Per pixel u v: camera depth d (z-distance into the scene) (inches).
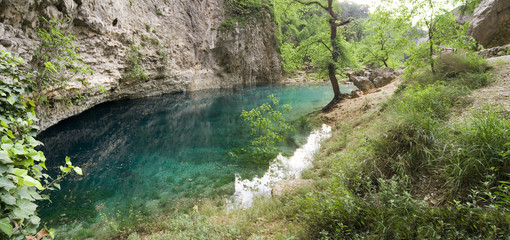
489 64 285.6
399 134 163.2
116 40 588.1
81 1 446.6
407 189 132.0
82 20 460.1
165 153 358.0
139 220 197.8
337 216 127.8
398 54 999.0
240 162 320.5
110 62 562.6
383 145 163.3
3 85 84.7
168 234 164.2
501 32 445.1
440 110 210.8
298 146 364.8
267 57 1427.2
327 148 313.3
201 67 1088.2
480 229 91.7
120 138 421.7
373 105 402.3
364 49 1111.6
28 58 317.4
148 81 765.9
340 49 582.2
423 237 96.5
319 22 626.5
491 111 144.7
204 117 592.1
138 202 227.5
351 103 523.5
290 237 131.3
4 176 48.9
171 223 181.9
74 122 458.9
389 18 303.3
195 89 1031.6
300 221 151.3
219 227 167.9
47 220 197.2
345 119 433.4
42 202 223.5
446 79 288.2
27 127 85.4
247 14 1311.5
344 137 313.3
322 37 592.1
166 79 849.5
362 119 356.8
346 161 195.2
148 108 657.0
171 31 886.4
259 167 301.3
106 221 196.4
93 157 334.3
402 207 113.1
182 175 285.6
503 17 437.7
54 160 313.1
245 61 1263.5
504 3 434.3
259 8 1392.7
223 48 1159.6
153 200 231.0
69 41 334.3
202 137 436.8
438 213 105.3
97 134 427.5
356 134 296.0
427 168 138.4
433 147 144.9
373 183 151.9
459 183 112.5
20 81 100.0
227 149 372.2
